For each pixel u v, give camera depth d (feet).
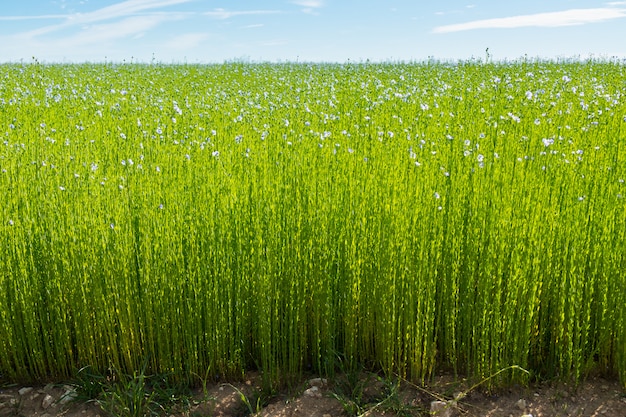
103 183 11.21
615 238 10.30
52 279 10.80
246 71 51.16
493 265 10.37
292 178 11.20
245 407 10.24
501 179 10.74
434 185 11.00
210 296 10.52
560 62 44.09
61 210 10.84
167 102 23.75
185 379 10.89
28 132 14.87
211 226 10.49
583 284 10.69
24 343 11.00
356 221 10.69
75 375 11.10
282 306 10.64
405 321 10.58
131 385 10.39
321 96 25.07
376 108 18.10
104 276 10.64
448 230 10.59
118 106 20.31
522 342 10.40
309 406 10.16
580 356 10.41
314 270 10.76
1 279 10.64
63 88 30.07
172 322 10.54
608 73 34.91
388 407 9.99
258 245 10.44
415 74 40.34
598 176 11.11
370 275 10.80
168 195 10.81
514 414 9.87
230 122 17.12
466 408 10.02
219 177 11.22
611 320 10.43
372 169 11.28
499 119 13.98
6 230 10.68
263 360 10.48
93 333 11.00
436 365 11.34
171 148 12.81
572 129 13.29
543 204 10.39
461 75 34.73
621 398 10.18
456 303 10.68
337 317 11.26
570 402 10.13
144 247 10.58
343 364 11.14
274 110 18.75
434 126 14.43
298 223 10.64
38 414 10.18
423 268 10.30
